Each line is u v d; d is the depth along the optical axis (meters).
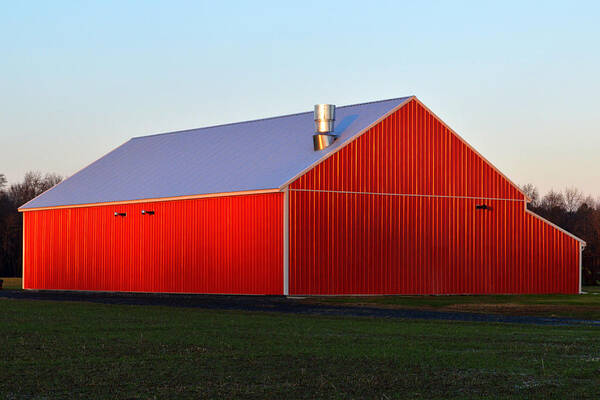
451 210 45.09
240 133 50.78
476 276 45.62
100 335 21.67
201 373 15.76
